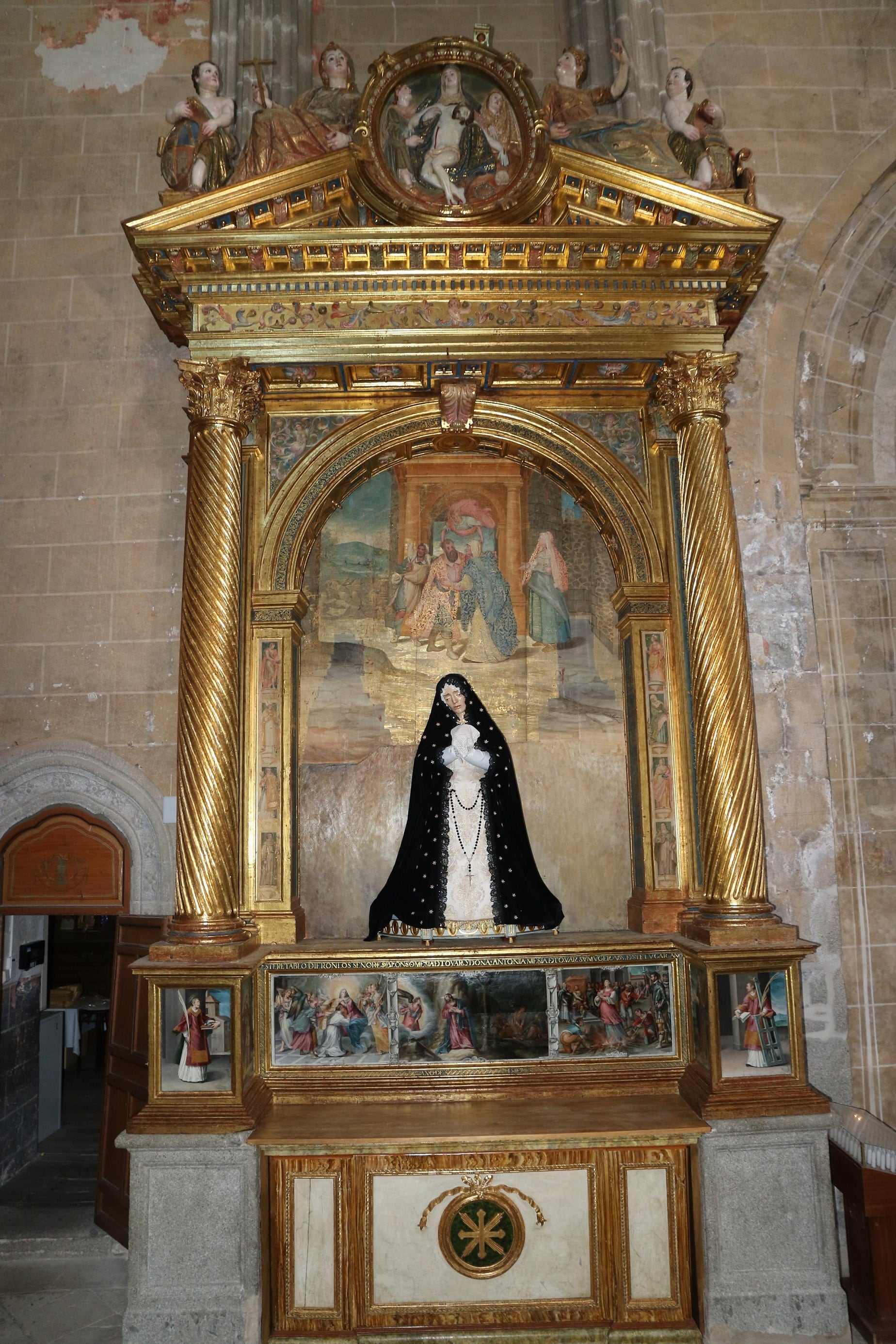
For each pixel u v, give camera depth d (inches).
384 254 229.0
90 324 283.7
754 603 269.3
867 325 291.0
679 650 243.3
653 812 238.8
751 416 278.7
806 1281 188.4
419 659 261.4
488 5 318.3
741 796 215.6
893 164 294.0
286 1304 190.4
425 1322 189.8
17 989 280.7
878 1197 195.2
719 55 301.1
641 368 243.4
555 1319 190.5
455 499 270.1
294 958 220.7
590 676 261.3
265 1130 197.5
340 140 238.2
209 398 227.3
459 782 237.1
